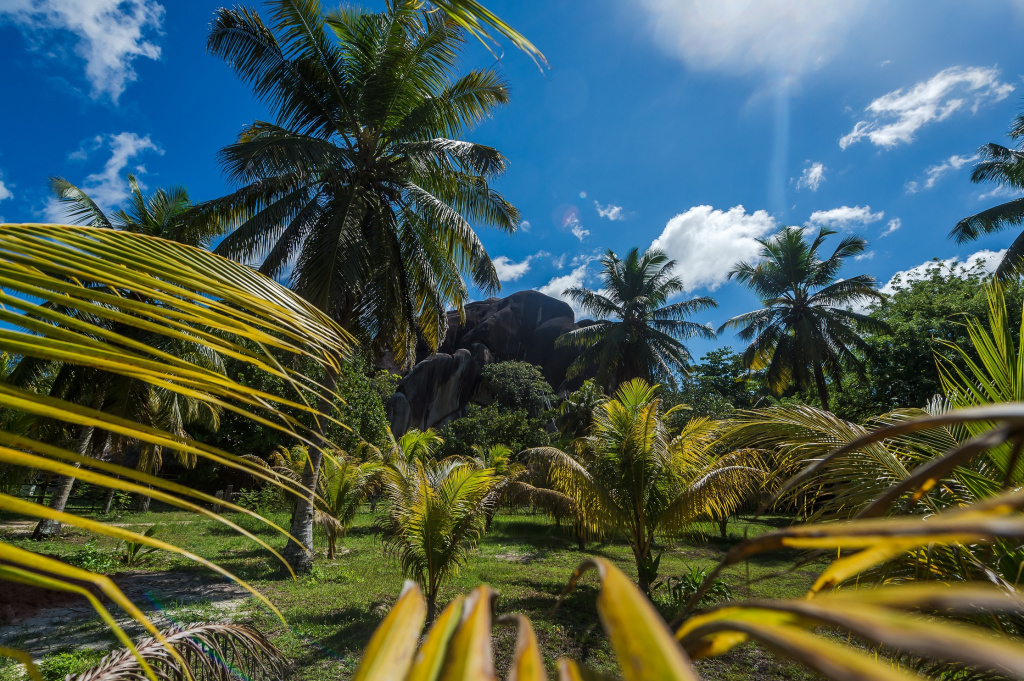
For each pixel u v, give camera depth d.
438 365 38.19
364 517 21.28
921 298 18.38
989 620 1.86
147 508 19.72
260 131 11.02
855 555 0.31
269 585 9.48
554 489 9.98
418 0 1.10
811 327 22.58
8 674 5.18
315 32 10.05
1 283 0.51
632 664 0.14
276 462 14.98
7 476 5.47
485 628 0.22
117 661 2.07
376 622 7.19
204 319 0.59
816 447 2.76
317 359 0.72
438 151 10.34
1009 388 2.31
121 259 0.63
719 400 26.50
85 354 0.51
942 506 2.34
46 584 0.34
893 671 0.13
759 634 0.18
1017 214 14.58
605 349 24.56
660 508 8.50
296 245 10.41
